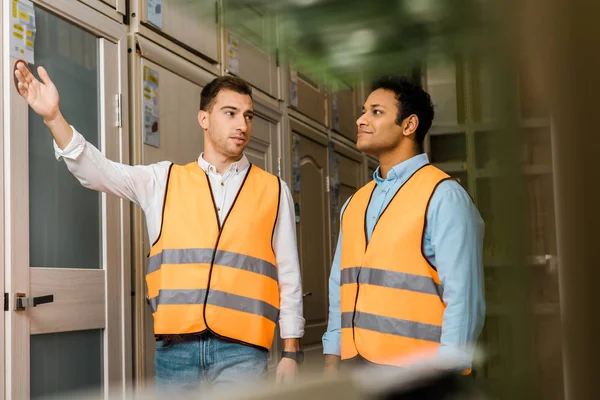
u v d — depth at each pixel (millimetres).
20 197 1917
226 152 1783
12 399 1843
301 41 213
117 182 1669
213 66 2930
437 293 1315
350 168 4656
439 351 218
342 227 1489
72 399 238
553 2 135
